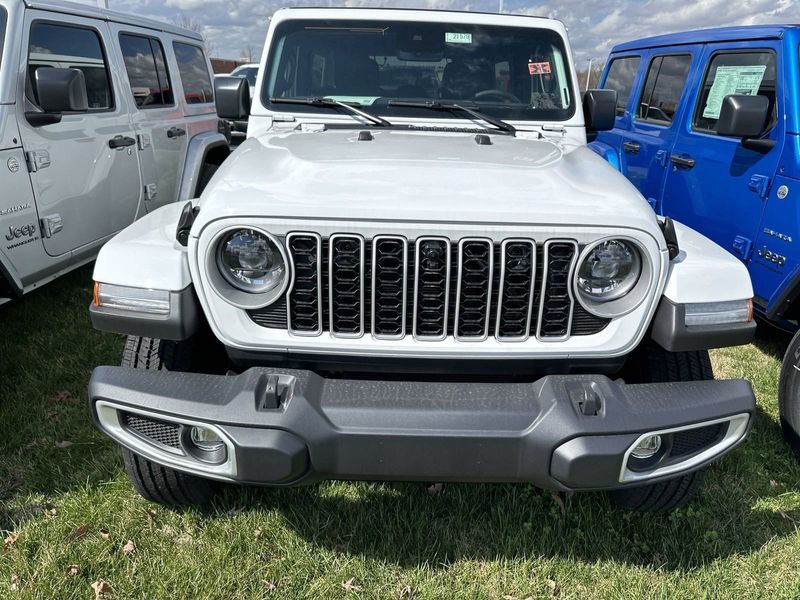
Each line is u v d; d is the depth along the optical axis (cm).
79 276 531
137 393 193
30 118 381
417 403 189
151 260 206
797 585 233
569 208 196
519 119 326
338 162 227
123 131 486
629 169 564
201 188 621
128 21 512
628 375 255
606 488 192
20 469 291
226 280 202
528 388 198
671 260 211
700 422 193
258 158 244
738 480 294
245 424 185
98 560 238
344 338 205
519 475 191
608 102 330
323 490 278
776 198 370
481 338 205
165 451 203
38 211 393
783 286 356
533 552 249
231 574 234
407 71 329
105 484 280
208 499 265
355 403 189
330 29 330
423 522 258
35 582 227
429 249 196
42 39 404
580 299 200
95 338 421
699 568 242
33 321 444
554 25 336
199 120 621
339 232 193
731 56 441
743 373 406
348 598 227
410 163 227
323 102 321
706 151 446
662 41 554
